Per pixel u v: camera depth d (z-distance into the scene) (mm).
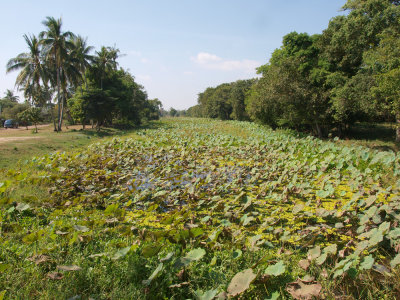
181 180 10328
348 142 23109
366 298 3611
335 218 6402
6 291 3529
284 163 12680
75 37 35406
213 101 78062
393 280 3754
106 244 4848
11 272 3904
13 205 6609
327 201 7777
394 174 10125
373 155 12711
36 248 4684
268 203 7723
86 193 8227
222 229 5375
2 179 9586
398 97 15188
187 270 4168
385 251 4707
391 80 14656
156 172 11180
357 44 19344
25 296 3439
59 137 25047
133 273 3949
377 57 16422
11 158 14836
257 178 9984
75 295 3455
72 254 4492
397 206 6164
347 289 3699
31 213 6523
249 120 60969
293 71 24344
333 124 29281
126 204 7129
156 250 4027
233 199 7992
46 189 8695
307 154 14531
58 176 9641
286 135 25938
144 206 7613
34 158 13516
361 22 18234
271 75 25516
